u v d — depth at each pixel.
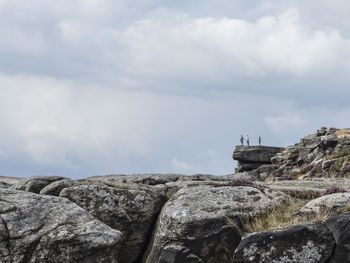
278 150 91.00
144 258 15.88
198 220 13.73
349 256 10.62
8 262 12.28
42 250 12.52
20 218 13.09
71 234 12.84
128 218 16.08
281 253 11.43
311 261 11.04
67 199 14.66
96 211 15.78
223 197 14.75
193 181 18.64
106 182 17.22
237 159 92.06
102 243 12.89
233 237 13.50
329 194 14.27
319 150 71.38
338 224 11.02
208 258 13.41
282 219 13.46
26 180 17.41
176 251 13.52
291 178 66.06
